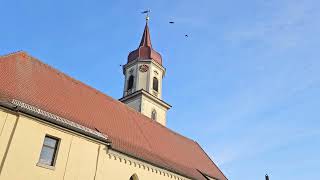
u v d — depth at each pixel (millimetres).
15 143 16500
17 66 22359
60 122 18859
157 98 43812
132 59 47531
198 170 32219
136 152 24312
